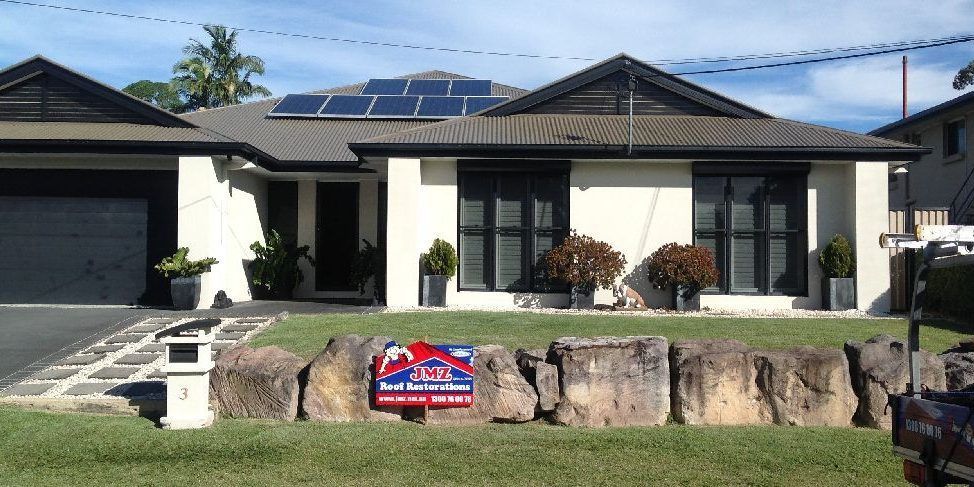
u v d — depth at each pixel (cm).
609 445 724
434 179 1612
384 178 1902
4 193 1661
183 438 750
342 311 1467
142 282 1650
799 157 1536
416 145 1544
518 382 808
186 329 798
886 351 820
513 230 1623
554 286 1606
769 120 1766
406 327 1174
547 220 1620
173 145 1552
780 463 675
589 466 665
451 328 1162
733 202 1612
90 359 1077
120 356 1097
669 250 1540
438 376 802
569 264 1519
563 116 1798
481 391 809
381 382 805
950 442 454
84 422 811
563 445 725
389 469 659
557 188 1625
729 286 1606
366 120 2116
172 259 1532
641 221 1605
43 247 1659
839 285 1541
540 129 1669
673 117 1789
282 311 1473
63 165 1655
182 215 1571
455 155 1556
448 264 1555
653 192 1606
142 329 1274
